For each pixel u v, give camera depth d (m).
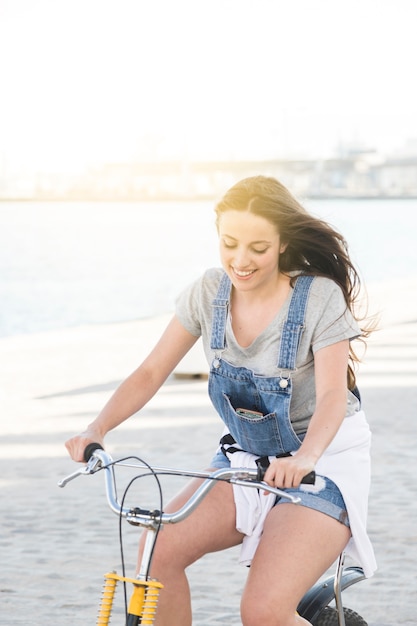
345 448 3.65
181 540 3.55
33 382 14.60
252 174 3.63
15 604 5.54
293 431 3.63
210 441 9.93
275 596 3.33
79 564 6.25
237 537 3.67
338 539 3.50
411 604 5.45
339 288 3.63
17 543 6.70
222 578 5.94
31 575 6.04
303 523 3.46
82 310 40.75
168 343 3.86
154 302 42.94
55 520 7.26
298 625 3.41
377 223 115.44
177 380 14.44
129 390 3.82
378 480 8.15
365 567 3.61
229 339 3.69
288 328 3.59
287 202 3.57
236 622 5.23
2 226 134.75
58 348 19.02
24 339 20.78
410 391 12.87
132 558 6.38
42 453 9.69
